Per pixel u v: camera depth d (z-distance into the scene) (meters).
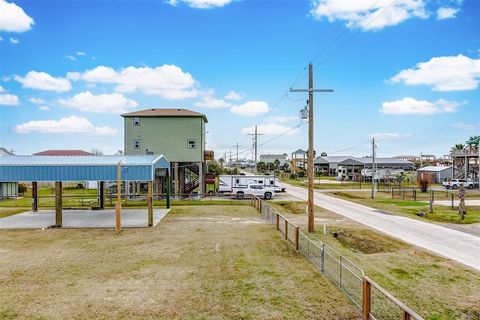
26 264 13.43
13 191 41.00
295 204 34.25
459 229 21.34
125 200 33.62
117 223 19.34
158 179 41.62
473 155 61.62
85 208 28.98
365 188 58.19
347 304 9.80
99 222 22.33
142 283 11.42
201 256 14.52
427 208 31.00
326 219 24.72
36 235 18.62
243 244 16.53
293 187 61.59
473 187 58.44
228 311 9.36
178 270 12.72
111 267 13.08
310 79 19.67
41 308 9.52
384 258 14.41
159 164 24.78
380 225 22.50
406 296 10.44
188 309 9.48
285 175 103.38
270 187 42.75
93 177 20.84
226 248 15.80
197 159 39.56
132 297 10.30
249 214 26.36
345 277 11.63
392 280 11.75
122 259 14.10
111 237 18.11
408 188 57.22
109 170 20.89
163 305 9.73
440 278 12.02
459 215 26.23
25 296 10.34
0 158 24.67
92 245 16.42
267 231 19.61
